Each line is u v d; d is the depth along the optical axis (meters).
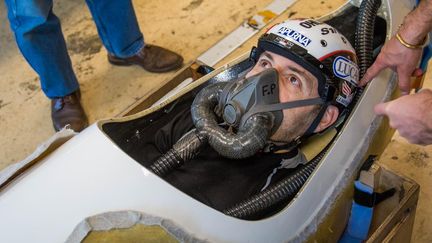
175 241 0.94
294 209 1.13
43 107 2.12
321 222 1.22
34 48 1.75
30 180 1.04
